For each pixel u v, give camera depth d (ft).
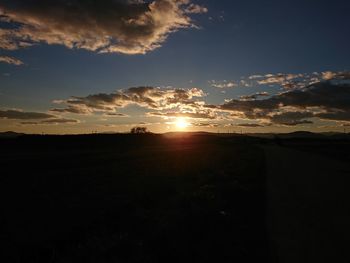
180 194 57.52
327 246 32.50
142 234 36.01
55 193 66.85
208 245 31.86
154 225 38.65
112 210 49.44
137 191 65.51
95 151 236.63
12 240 37.47
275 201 54.08
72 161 149.59
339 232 37.01
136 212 45.85
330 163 130.72
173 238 32.73
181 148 280.10
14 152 236.63
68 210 51.39
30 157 177.17
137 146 327.26
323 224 40.29
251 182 76.07
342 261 28.86
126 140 384.47
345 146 301.22
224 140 498.69
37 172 108.78
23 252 33.83
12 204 56.59
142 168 112.68
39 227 42.37
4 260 32.32
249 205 50.93
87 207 53.01
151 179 83.66
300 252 30.91
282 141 481.46
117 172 101.86
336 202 53.31
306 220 42.11
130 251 30.89
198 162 132.77
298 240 34.27
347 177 86.07
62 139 358.84
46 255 33.24
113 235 36.11
